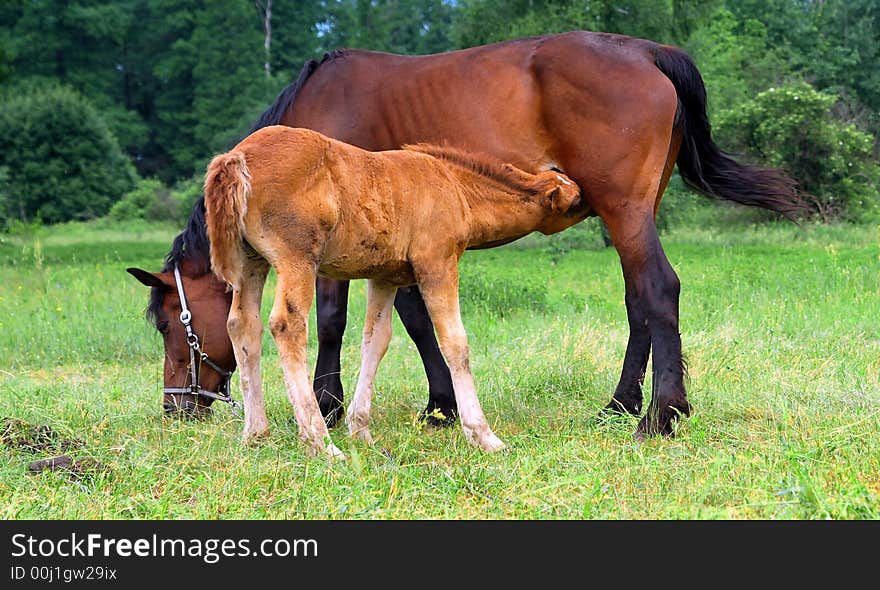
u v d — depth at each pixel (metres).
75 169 35.41
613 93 5.38
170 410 5.79
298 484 4.31
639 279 5.35
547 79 5.53
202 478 4.36
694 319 8.62
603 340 7.55
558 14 20.36
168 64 45.78
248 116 38.75
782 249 15.12
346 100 5.98
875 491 3.99
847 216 18.56
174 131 48.09
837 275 10.57
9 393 6.28
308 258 4.64
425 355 6.11
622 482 4.26
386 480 4.33
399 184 4.91
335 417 5.93
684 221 20.25
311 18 47.81
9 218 27.92
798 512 3.75
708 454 4.52
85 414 5.66
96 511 4.07
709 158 5.86
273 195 4.53
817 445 4.46
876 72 31.69
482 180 5.20
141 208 34.62
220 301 5.80
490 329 8.76
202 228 5.73
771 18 33.72
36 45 45.28
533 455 4.66
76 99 36.78
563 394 6.21
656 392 5.19
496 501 4.11
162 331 5.87
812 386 5.92
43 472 4.42
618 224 5.42
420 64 5.89
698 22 21.22
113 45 48.62
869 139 19.25
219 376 5.93
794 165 18.84
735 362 6.62
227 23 43.28
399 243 4.92
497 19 21.48
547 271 13.41
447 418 6.01
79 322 9.40
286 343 4.64
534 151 5.59
